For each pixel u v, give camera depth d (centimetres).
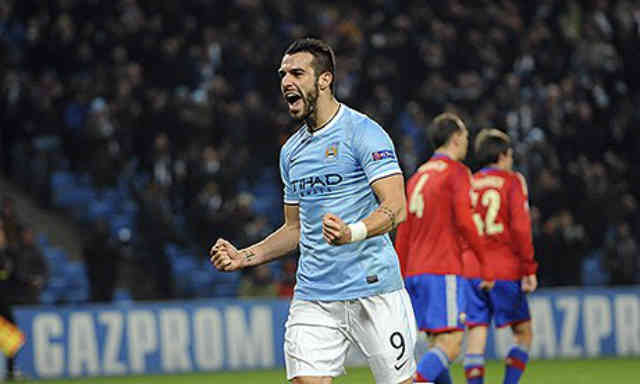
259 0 4847
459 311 1769
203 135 4322
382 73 4738
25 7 4791
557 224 4166
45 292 4234
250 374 3250
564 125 4734
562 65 5072
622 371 3123
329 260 1198
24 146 4500
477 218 2017
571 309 3634
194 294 4269
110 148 4256
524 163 4450
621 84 5081
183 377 3203
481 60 4906
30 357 3272
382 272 1203
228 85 4594
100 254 3794
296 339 1209
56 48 4556
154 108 4344
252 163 4466
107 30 4588
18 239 3419
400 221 1148
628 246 4291
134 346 3359
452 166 1783
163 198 4116
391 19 5022
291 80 1176
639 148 4866
